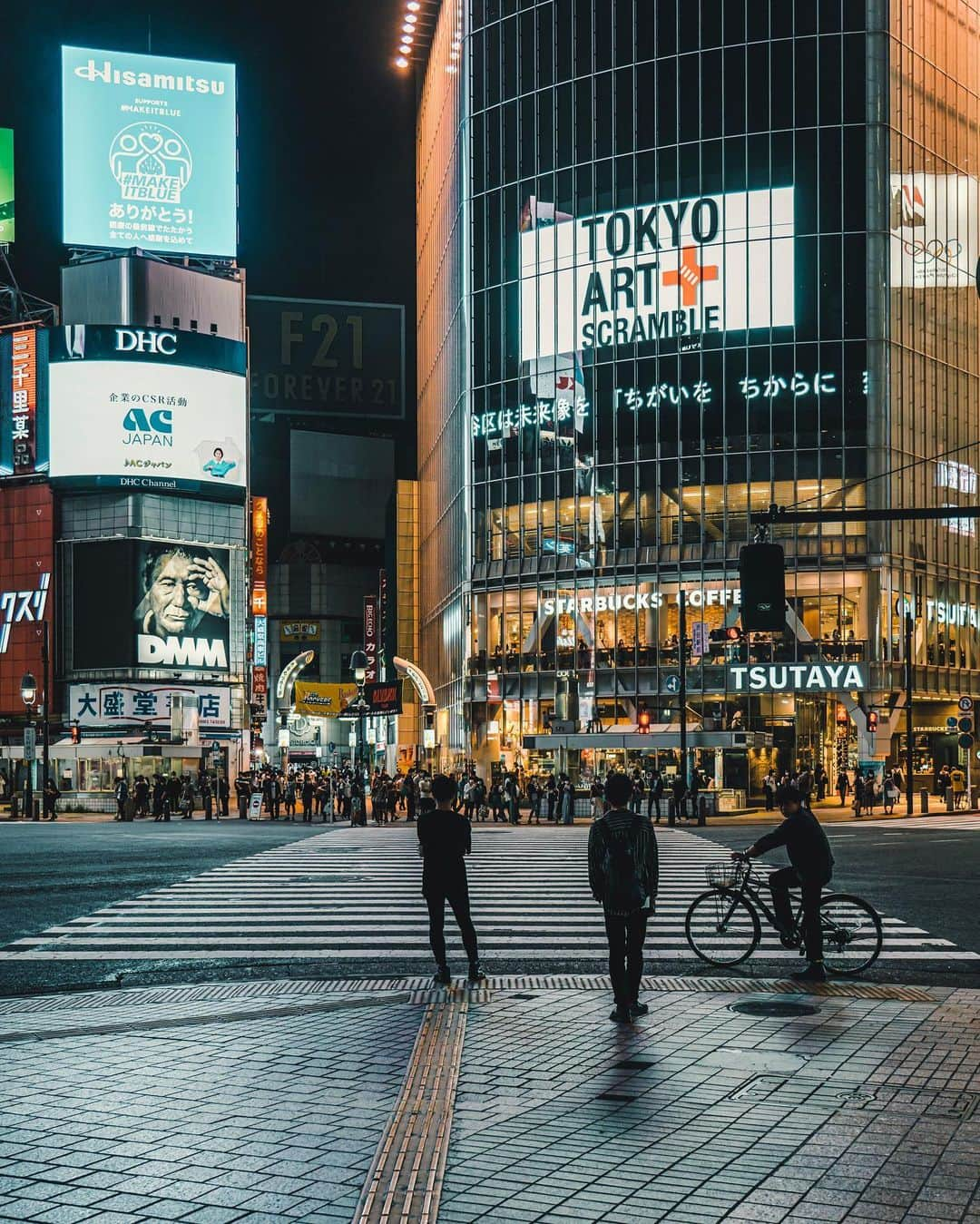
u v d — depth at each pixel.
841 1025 9.05
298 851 27.69
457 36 74.38
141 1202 5.44
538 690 63.28
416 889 19.38
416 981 11.40
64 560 71.25
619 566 61.34
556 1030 8.93
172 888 19.80
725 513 59.41
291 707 103.81
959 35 64.31
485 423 67.19
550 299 65.06
